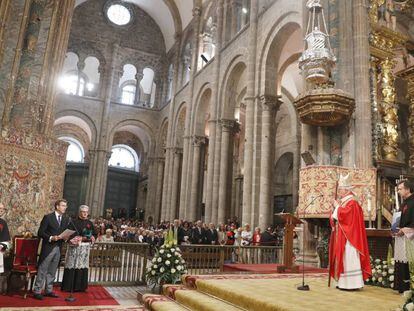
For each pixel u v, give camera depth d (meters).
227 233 16.61
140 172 41.56
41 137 11.97
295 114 26.86
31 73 13.02
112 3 37.50
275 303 4.93
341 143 11.76
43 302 7.38
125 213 38.81
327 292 6.09
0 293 7.99
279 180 31.14
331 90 10.81
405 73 14.53
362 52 11.91
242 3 23.80
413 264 4.21
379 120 11.86
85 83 37.97
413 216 5.91
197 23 29.61
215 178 21.98
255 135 18.00
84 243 8.75
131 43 37.66
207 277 7.67
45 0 13.88
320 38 11.57
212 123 23.05
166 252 8.83
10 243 8.09
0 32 12.26
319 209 10.36
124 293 8.98
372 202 10.09
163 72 38.16
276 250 12.38
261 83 18.48
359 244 6.44
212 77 24.14
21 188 11.21
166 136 35.31
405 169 13.06
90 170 33.94
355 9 12.38
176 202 30.38
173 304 6.50
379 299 5.54
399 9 14.32
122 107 36.03
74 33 35.56
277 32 17.86
